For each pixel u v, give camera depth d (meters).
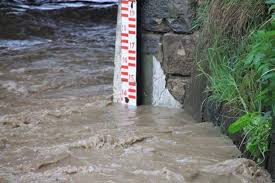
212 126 8.27
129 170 6.86
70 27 19.20
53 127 8.55
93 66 13.09
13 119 8.84
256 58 6.47
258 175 6.55
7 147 7.72
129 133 8.08
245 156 7.12
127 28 9.62
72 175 6.73
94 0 23.94
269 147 6.60
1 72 12.40
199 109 8.77
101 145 7.61
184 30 9.27
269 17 7.34
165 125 8.59
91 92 10.70
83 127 8.49
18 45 16.06
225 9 7.93
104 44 16.50
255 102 7.04
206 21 8.52
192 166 6.92
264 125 6.69
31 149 7.59
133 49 9.59
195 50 9.01
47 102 9.98
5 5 20.89
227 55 7.92
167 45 9.47
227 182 6.46
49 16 19.94
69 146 7.60
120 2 9.68
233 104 7.56
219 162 7.00
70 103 9.87
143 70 9.77
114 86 9.88
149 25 9.54
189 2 9.13
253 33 7.28
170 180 6.54
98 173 6.77
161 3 9.36
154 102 9.77
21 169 6.93
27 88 10.99
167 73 9.56
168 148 7.55
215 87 7.91
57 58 14.10
